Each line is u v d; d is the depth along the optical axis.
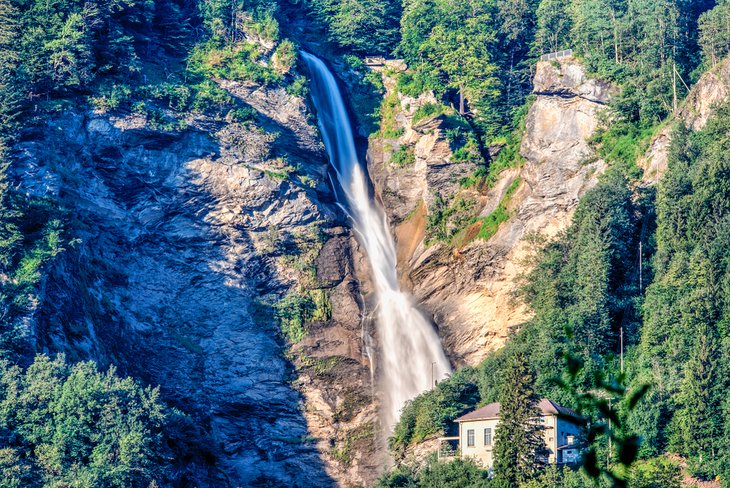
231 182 152.50
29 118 141.75
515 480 102.31
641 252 130.88
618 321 125.94
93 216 143.38
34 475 108.06
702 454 104.56
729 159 127.88
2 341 121.94
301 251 155.50
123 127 148.00
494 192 158.75
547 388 117.50
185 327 148.25
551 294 131.38
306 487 145.38
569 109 154.50
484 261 150.88
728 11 154.62
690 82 153.38
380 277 160.12
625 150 146.25
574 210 145.62
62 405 112.94
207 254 151.25
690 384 108.69
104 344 137.62
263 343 150.38
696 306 117.12
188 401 145.00
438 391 126.00
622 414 109.31
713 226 125.31
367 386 152.00
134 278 146.25
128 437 112.19
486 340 148.12
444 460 115.31
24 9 156.12
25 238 132.12
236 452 145.25
